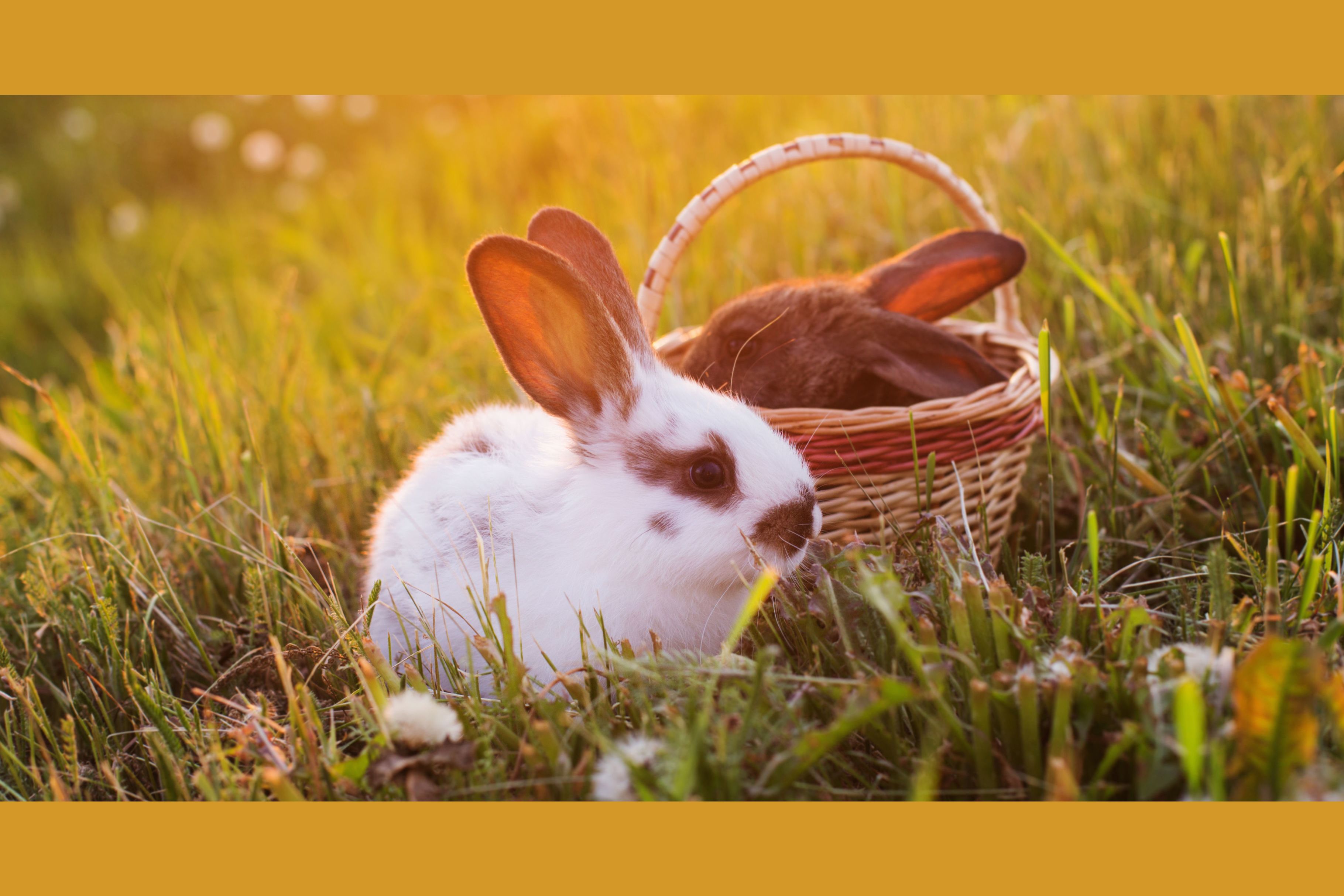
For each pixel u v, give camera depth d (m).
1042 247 1.62
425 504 1.29
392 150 3.26
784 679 1.15
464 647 1.27
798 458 1.26
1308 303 1.52
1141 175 1.70
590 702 1.19
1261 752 1.10
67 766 1.21
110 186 3.36
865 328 1.38
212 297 2.35
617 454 1.26
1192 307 1.50
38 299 2.56
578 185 2.15
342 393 1.62
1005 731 1.13
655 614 1.25
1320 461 1.28
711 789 1.13
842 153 1.40
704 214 1.39
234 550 1.34
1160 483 1.34
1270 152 1.67
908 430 1.31
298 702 1.19
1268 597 1.19
